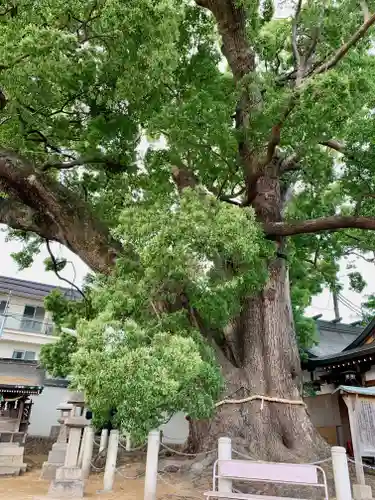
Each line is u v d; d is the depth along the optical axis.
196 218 5.79
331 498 6.40
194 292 6.45
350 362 12.16
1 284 24.06
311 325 14.65
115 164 10.49
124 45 6.71
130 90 7.97
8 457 9.73
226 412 8.04
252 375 8.59
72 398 7.83
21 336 22.38
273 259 9.19
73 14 5.99
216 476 5.18
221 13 9.80
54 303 12.59
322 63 9.39
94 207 9.80
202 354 6.26
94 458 10.66
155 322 6.27
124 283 6.12
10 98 7.24
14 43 5.61
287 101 6.96
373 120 7.42
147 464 5.82
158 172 9.91
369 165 7.36
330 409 13.78
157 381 4.74
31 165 9.05
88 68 7.35
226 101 8.88
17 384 12.45
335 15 9.41
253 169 8.74
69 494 6.29
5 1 5.75
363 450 7.59
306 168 10.16
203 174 9.25
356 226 8.21
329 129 7.22
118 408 4.88
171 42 6.55
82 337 5.34
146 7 5.93
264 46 10.98
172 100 9.09
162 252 5.66
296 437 7.94
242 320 9.55
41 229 9.34
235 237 5.87
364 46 9.38
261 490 6.56
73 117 9.80
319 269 14.67
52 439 17.44
